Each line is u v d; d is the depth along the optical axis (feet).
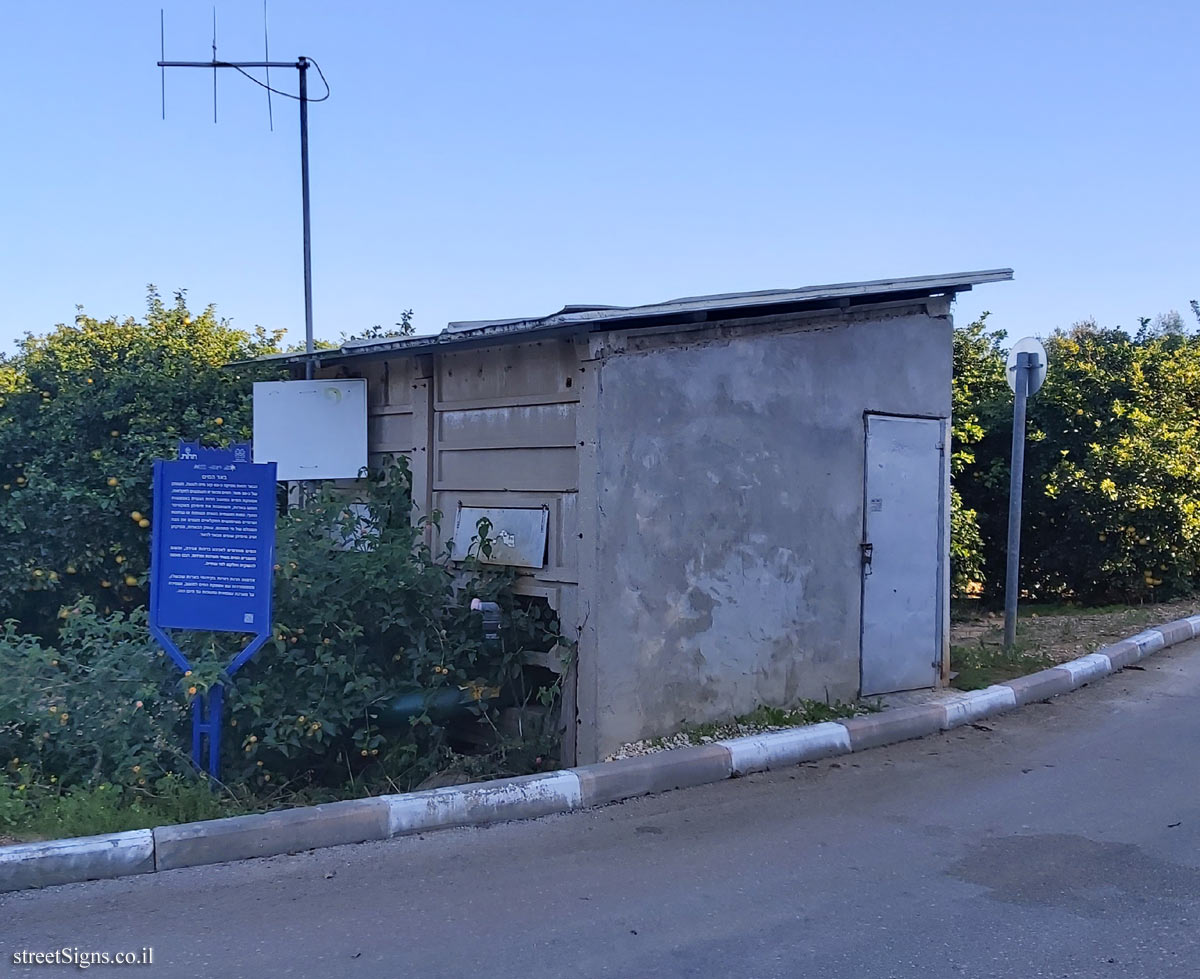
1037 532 43.60
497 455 22.95
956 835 17.21
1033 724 24.47
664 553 21.34
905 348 25.85
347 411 26.23
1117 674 29.84
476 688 21.11
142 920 13.84
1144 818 17.84
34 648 20.39
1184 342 47.65
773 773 20.83
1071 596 43.68
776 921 13.85
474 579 22.22
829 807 18.74
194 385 30.76
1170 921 13.70
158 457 28.02
